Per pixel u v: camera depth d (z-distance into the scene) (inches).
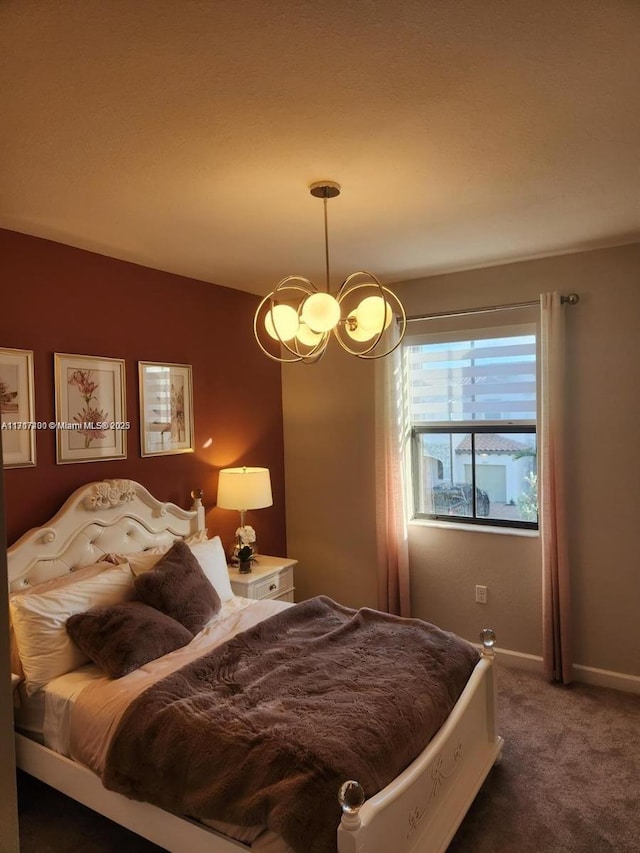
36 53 56.7
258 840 68.9
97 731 85.0
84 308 124.0
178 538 141.0
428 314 155.3
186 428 148.6
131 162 82.2
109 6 50.3
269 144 77.7
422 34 55.4
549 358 134.6
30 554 108.2
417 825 76.7
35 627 95.3
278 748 71.1
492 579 150.0
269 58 58.7
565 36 56.2
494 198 99.3
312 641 103.8
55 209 100.1
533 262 141.1
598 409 134.6
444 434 158.7
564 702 128.3
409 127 74.1
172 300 145.9
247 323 170.4
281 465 182.2
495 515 152.6
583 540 137.3
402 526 156.7
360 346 167.8
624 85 65.1
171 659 99.0
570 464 138.0
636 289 129.7
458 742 91.4
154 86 63.2
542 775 102.4
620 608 133.8
